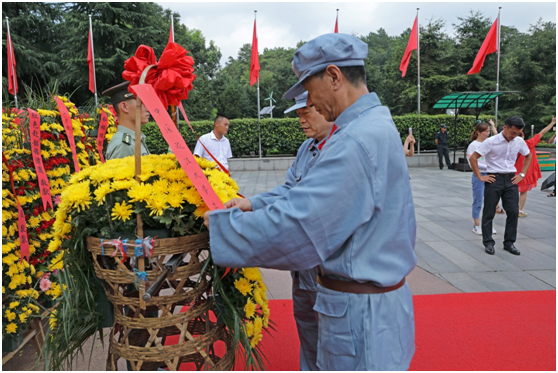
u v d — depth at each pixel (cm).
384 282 118
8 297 226
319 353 130
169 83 145
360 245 117
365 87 132
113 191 134
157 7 2255
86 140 313
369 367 117
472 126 1321
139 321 136
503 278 350
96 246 136
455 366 218
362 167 113
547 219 570
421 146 1353
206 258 143
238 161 1240
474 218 496
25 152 242
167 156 160
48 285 248
